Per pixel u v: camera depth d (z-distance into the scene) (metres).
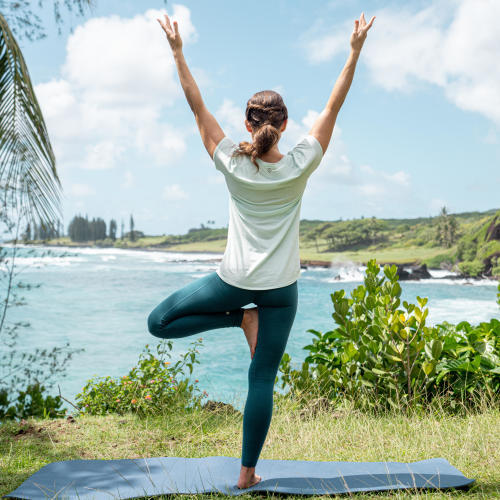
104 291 37.50
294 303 2.29
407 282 56.88
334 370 4.45
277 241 2.20
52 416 5.25
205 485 2.44
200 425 3.83
